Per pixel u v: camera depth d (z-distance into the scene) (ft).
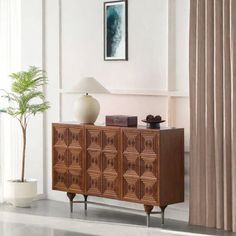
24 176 32.09
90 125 29.04
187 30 28.40
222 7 27.17
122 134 28.14
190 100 27.78
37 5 31.96
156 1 28.99
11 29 31.50
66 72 31.65
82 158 29.32
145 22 29.30
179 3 28.53
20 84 30.22
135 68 29.66
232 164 26.96
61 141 29.91
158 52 29.04
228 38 27.04
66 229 27.50
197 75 27.63
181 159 27.99
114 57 30.14
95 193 29.01
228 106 27.12
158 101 29.14
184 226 27.84
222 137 27.32
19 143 31.91
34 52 32.04
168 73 28.71
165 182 27.50
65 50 31.65
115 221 28.60
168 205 28.94
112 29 30.14
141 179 27.73
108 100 30.48
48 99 32.17
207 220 27.68
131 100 29.84
